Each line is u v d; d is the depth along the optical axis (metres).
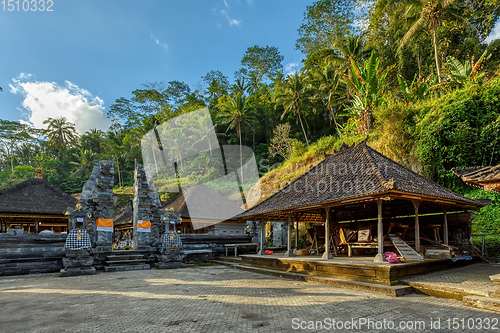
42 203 17.38
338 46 32.41
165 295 7.20
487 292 5.84
